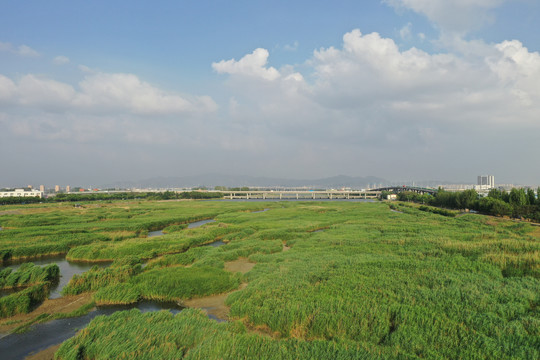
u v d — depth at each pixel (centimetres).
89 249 4672
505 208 8981
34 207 13800
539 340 1838
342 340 1984
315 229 7062
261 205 15475
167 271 3462
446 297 2503
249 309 2408
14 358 1989
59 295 3095
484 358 1758
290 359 1778
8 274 3391
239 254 4362
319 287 2800
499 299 2472
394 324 2189
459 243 4456
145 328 2130
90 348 1922
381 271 3256
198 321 2242
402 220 8331
